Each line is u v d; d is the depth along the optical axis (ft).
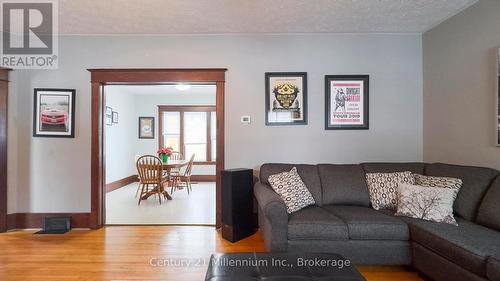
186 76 10.78
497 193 6.44
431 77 10.30
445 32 9.58
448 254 5.56
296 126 10.85
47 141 10.66
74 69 10.71
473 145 8.43
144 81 10.76
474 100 8.38
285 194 8.20
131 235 9.84
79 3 8.34
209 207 14.06
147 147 23.63
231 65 10.85
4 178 10.24
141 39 10.80
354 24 10.00
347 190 8.89
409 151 10.84
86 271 7.15
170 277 6.88
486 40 7.93
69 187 10.68
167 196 15.84
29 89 10.62
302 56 10.85
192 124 24.11
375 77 10.83
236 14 9.17
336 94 10.81
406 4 8.53
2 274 6.97
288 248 7.04
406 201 7.50
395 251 6.95
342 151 10.85
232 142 10.85
